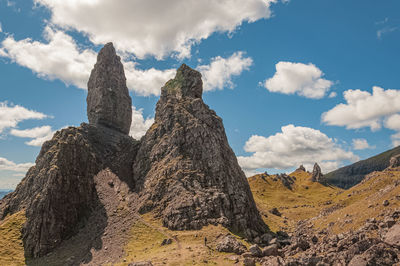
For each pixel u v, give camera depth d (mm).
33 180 149250
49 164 143625
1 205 150750
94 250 109312
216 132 167875
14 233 118562
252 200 158875
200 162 148625
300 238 91250
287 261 70375
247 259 77188
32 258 109625
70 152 150875
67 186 136750
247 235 116625
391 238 60844
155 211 129500
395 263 55219
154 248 102750
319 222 119188
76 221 130875
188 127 164125
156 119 193000
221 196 130375
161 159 159125
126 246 108125
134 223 123750
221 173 144500
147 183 149250
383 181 152125
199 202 125875
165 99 195875
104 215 133875
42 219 120250
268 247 89000
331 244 77000
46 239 115750
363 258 57656
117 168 172625
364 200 107438
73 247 115125
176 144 158375
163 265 79375
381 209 81750
